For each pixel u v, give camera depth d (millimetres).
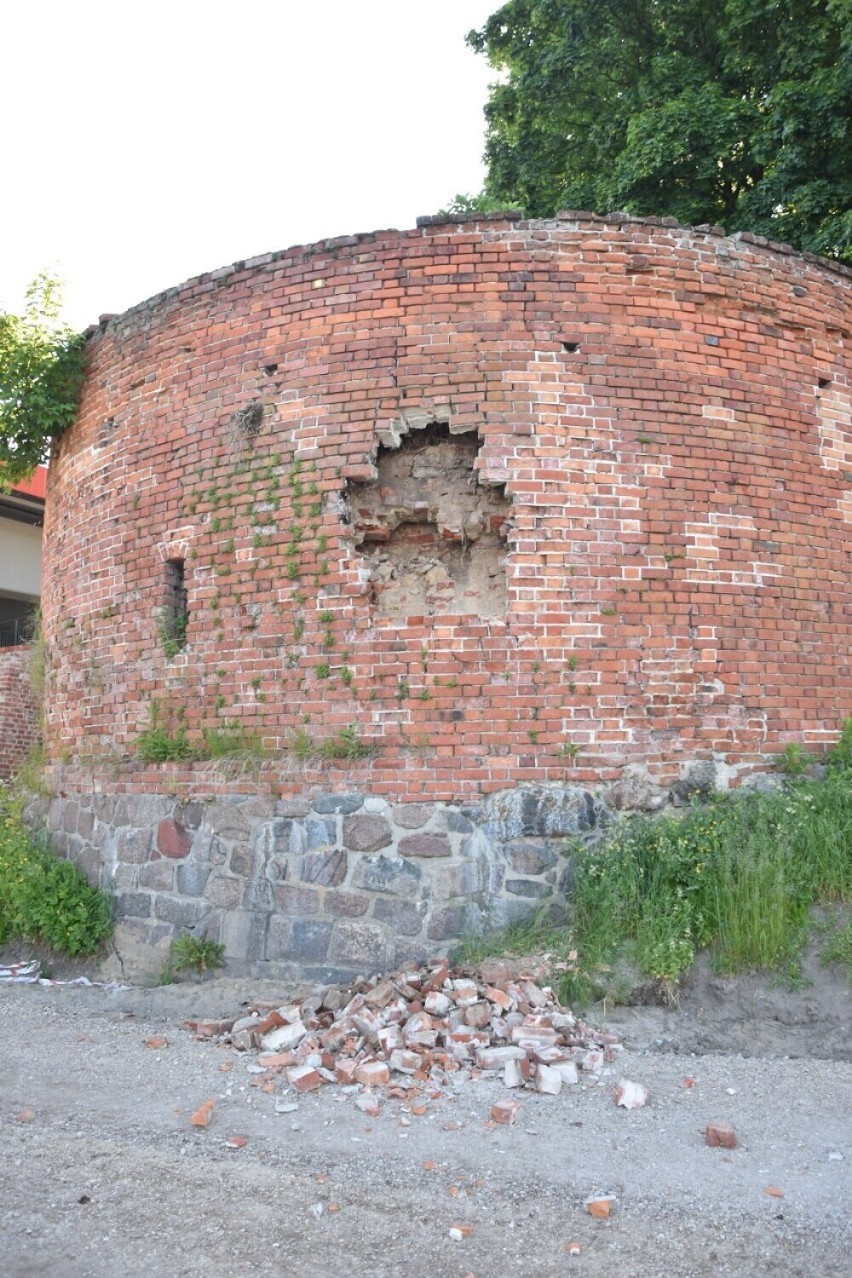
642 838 6578
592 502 7117
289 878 7004
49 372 9234
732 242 7723
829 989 5832
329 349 7500
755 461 7555
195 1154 4270
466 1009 5617
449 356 7258
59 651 9367
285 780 7152
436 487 7434
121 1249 3490
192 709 7762
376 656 7078
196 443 8062
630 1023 5758
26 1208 3771
